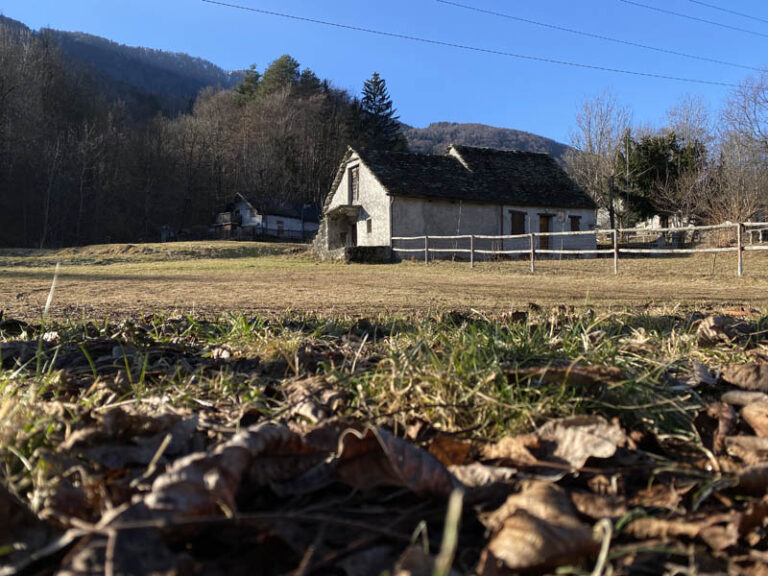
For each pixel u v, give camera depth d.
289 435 1.26
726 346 2.96
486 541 1.05
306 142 71.38
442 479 1.17
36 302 6.34
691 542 1.05
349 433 1.20
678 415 1.79
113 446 1.36
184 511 0.95
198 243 29.36
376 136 71.06
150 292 7.88
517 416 1.70
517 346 2.32
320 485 1.21
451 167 24.72
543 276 12.39
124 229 56.25
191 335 3.38
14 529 1.01
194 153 65.38
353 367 2.12
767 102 34.44
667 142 38.62
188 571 0.88
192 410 1.83
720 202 34.22
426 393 1.86
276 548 1.01
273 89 82.19
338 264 18.91
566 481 1.33
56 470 1.23
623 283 10.12
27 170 50.50
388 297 7.06
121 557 0.83
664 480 1.35
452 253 22.61
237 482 1.09
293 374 2.40
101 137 55.09
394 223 22.19
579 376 1.89
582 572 0.89
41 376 2.12
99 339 2.92
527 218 24.17
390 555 0.99
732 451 1.53
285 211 59.19
